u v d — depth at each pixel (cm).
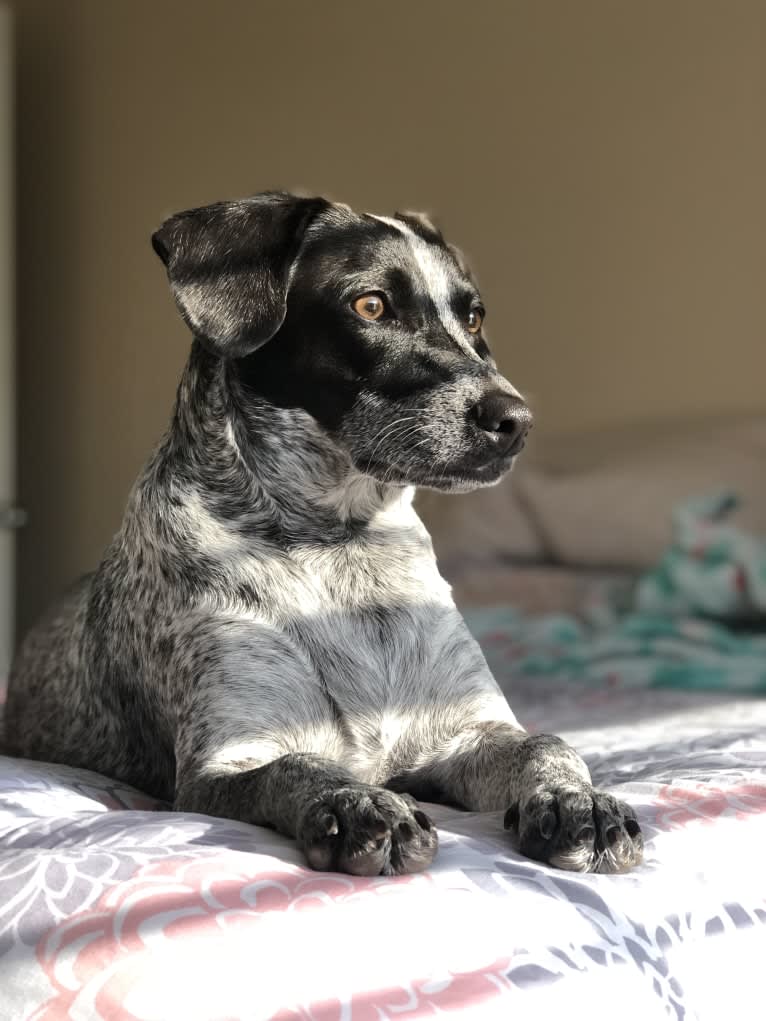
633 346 233
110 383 275
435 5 248
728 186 224
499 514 212
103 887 66
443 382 96
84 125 280
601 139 235
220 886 66
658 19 229
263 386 96
